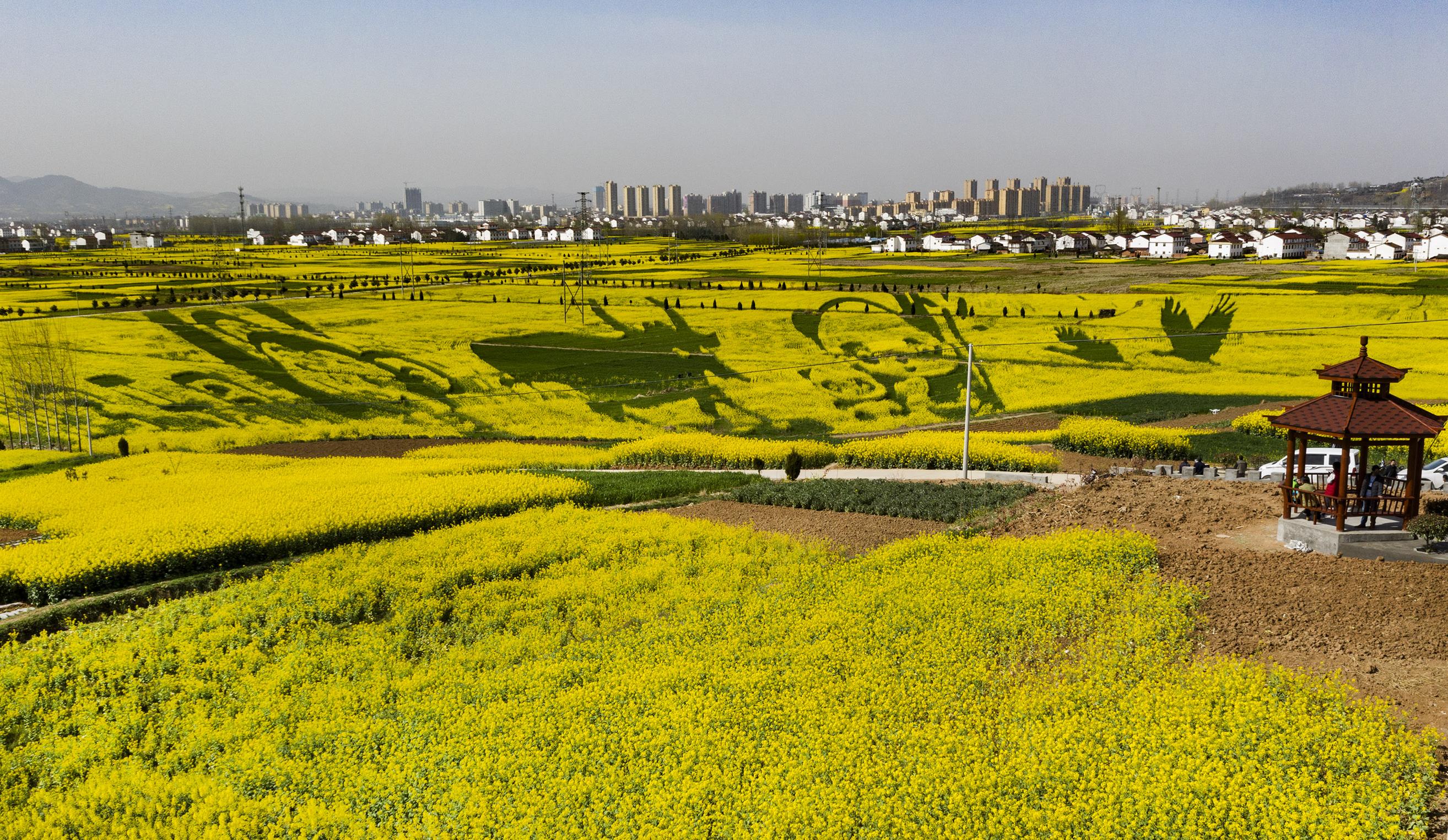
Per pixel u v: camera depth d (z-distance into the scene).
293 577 26.83
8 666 21.72
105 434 61.09
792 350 82.00
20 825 15.16
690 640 21.25
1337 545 22.02
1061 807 13.23
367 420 63.84
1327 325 82.00
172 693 20.69
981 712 16.75
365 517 31.88
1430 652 17.06
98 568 27.05
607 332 90.19
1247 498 28.14
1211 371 69.69
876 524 31.55
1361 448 22.36
